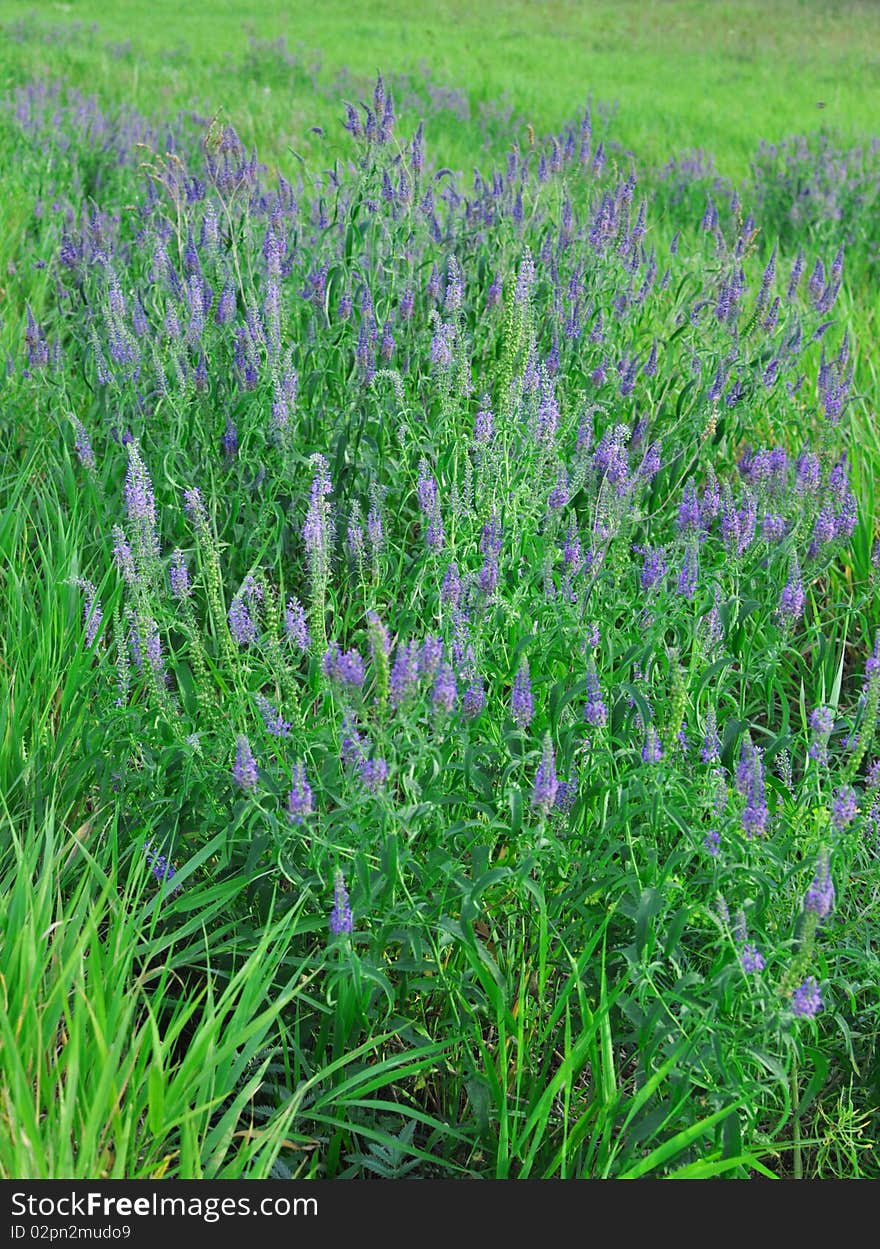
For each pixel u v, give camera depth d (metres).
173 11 22.73
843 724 4.00
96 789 3.54
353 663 2.79
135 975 3.20
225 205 5.34
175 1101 2.59
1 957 2.81
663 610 3.71
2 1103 2.49
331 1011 2.91
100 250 5.96
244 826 3.19
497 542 3.47
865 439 5.56
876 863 3.21
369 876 2.87
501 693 3.58
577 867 3.17
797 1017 2.55
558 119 13.04
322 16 23.17
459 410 4.44
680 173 10.23
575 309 5.21
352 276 5.19
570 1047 2.77
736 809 2.96
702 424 4.81
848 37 22.31
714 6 26.36
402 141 6.06
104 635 4.17
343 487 4.57
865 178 9.80
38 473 5.08
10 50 15.33
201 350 4.68
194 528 4.34
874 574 4.09
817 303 5.47
